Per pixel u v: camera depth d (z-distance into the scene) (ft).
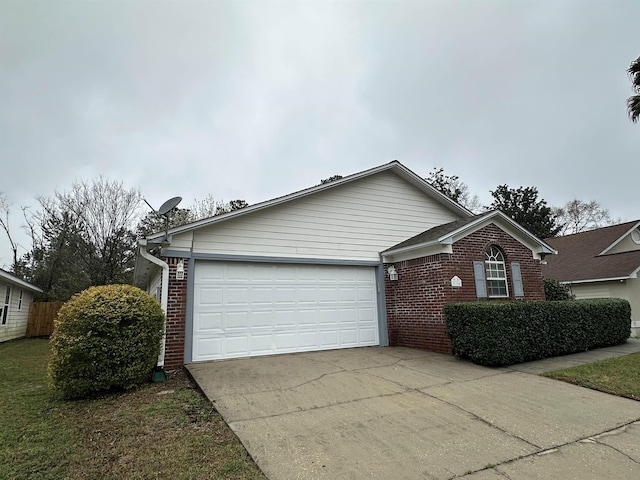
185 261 27.20
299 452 11.78
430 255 31.01
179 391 19.60
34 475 10.67
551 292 42.14
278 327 29.86
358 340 33.01
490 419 14.51
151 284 41.34
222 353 27.43
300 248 31.76
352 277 33.99
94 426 14.73
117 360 19.49
